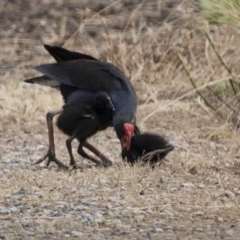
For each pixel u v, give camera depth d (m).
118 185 17.09
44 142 21.42
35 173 18.05
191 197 16.42
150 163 18.64
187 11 25.98
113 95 18.86
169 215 15.34
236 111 22.98
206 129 22.41
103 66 19.25
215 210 15.68
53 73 19.23
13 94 24.80
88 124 18.48
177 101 23.73
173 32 26.36
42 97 24.41
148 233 14.27
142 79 25.81
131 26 29.67
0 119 23.31
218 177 17.56
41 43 29.47
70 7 31.77
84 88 18.98
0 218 15.08
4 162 19.31
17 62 28.20
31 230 14.45
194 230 14.50
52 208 15.65
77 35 29.23
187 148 20.73
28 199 16.16
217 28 24.80
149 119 23.08
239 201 16.17
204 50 25.47
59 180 17.34
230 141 21.52
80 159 19.73
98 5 31.56
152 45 26.61
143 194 16.55
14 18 31.33
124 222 14.89
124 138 18.62
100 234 14.23
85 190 16.67
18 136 21.98
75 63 19.31
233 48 24.17
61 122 18.70
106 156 20.00
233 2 24.81
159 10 30.42
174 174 18.02
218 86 24.11
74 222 14.85
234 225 14.81
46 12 31.58
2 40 29.73
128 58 26.55
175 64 25.83
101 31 29.48
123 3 31.30
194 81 24.69
